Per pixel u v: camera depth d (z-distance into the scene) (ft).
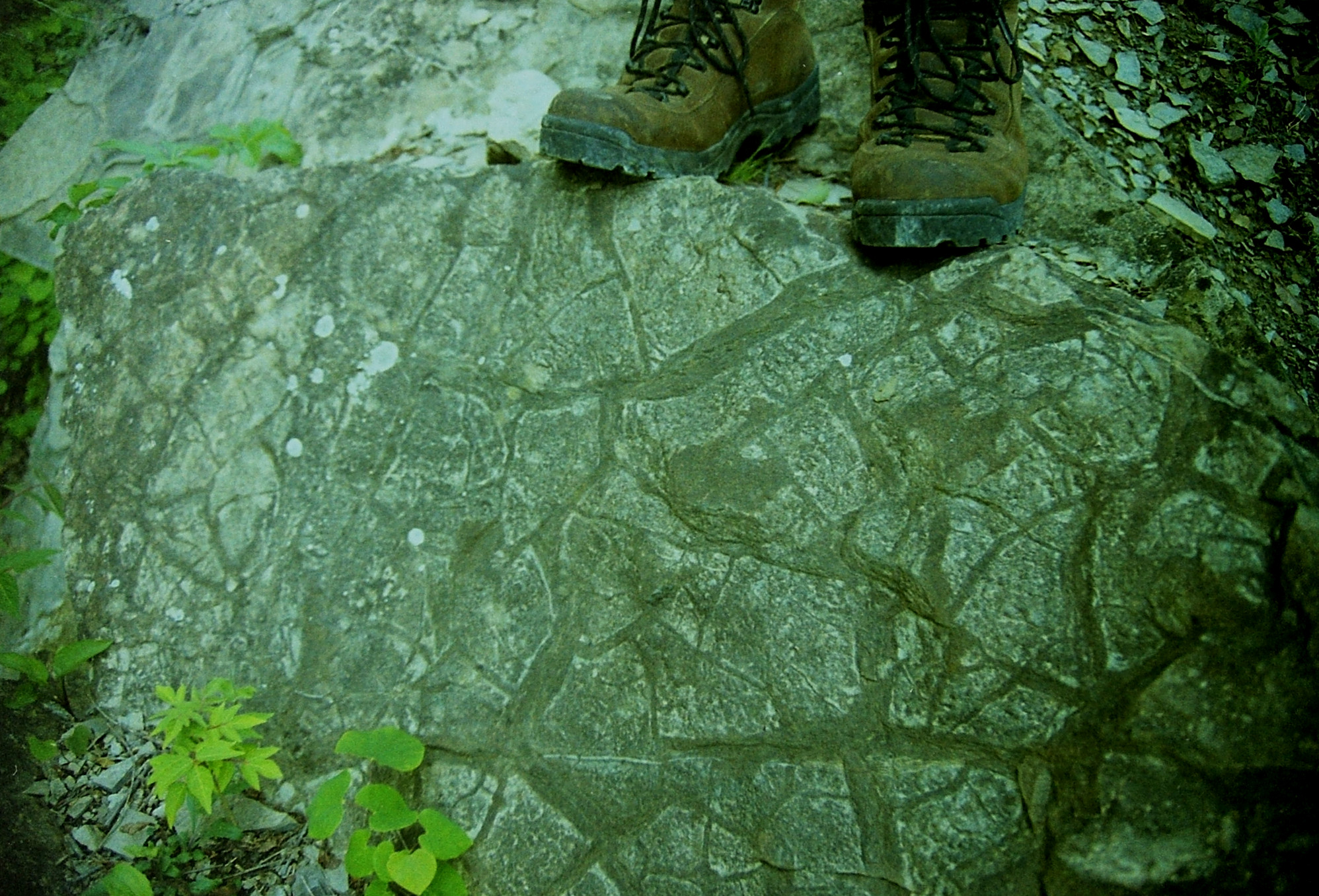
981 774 3.98
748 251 4.60
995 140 4.32
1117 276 4.86
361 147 6.04
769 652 4.32
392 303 5.06
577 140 4.41
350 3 6.65
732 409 4.50
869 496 4.25
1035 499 4.00
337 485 4.99
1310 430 3.79
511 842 4.48
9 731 5.06
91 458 5.39
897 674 4.14
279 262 5.20
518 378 4.89
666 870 4.29
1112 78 5.57
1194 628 3.72
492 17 6.33
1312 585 3.57
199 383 5.24
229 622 5.01
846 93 5.67
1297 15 5.80
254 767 4.32
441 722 4.69
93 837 4.74
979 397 4.13
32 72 7.55
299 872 4.60
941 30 4.38
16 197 7.14
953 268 4.29
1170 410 3.88
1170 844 3.62
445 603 4.80
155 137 6.81
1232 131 5.43
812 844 4.14
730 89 4.82
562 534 4.71
